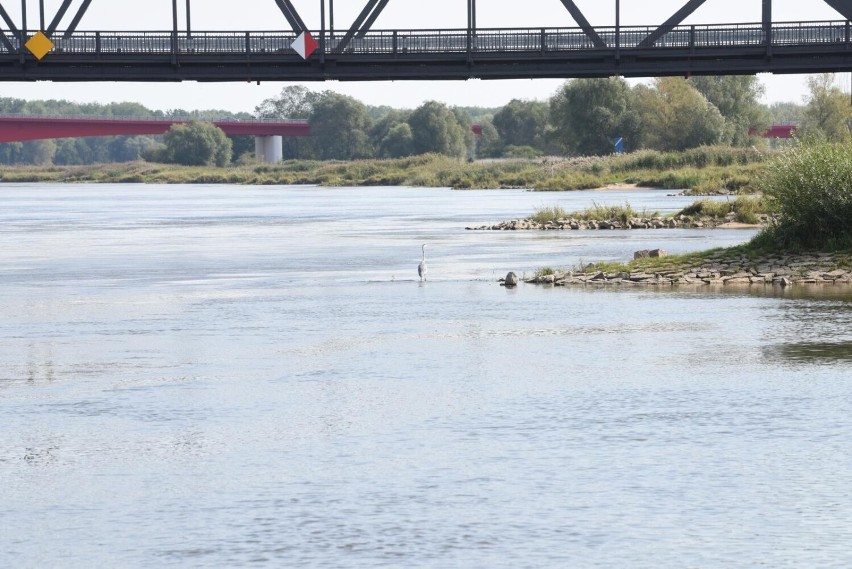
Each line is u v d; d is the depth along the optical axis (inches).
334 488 1392.7
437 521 1269.7
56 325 2810.0
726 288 3353.8
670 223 5851.4
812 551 1167.0
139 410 1830.7
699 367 2143.2
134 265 4421.8
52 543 1218.0
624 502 1327.5
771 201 3892.7
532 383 2014.0
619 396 1895.9
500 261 4296.3
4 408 1856.5
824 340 2429.9
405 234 5866.1
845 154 3823.8
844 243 3752.5
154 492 1385.3
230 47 6402.6
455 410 1802.4
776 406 1803.6
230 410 1818.4
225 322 2824.8
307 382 2042.3
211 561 1161.4
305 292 3447.3
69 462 1521.9
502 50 6358.3
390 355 2315.5
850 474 1423.5
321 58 6348.4
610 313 2888.8
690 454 1525.6
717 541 1197.7
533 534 1225.4
